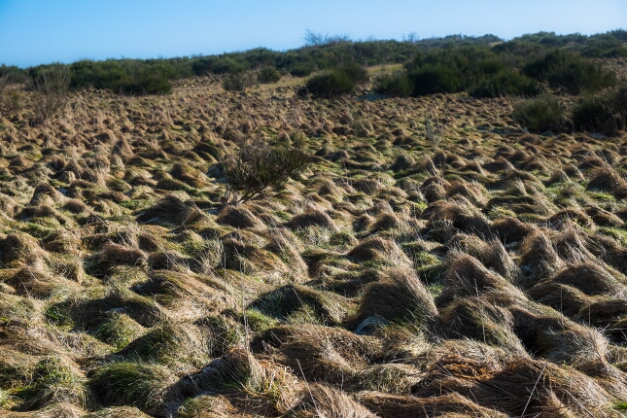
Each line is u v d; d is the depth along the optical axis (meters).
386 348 6.12
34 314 6.81
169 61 65.75
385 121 28.03
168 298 7.36
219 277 8.22
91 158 18.19
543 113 24.98
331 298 7.45
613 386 5.01
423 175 16.03
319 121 27.00
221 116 29.17
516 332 6.46
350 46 69.00
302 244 10.11
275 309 7.23
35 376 5.54
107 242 9.63
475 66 44.31
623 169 16.00
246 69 58.69
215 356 6.19
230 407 4.90
